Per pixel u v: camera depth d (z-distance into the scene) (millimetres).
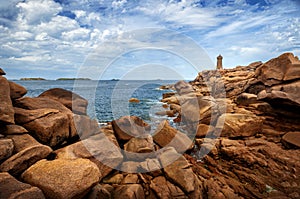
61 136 5152
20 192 2543
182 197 4020
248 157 5652
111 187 4242
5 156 3326
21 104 5676
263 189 4414
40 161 3549
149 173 4758
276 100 8180
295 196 4109
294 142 6289
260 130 7828
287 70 9344
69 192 2916
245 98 11070
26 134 4254
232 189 4484
